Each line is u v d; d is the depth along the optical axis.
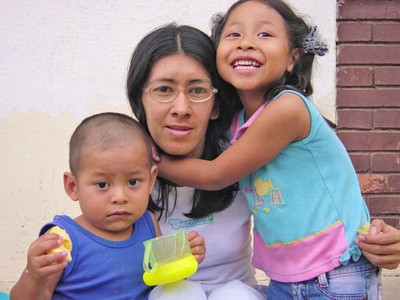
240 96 1.04
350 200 1.00
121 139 0.92
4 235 1.70
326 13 1.66
